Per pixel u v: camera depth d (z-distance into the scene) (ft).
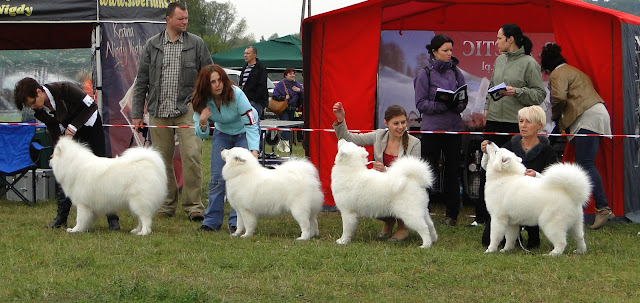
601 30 24.03
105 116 30.45
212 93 21.40
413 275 16.48
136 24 31.24
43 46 38.99
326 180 27.89
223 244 20.07
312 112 27.89
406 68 32.22
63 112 22.17
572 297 14.79
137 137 31.01
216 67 21.35
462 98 23.53
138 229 22.21
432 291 15.25
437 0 27.53
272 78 100.94
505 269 17.21
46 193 30.83
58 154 21.57
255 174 21.04
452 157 24.48
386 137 22.25
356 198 19.80
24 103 21.65
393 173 19.57
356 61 26.71
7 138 29.19
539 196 17.99
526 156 20.03
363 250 19.20
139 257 18.26
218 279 15.93
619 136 24.03
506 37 23.25
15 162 28.86
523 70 23.04
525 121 19.83
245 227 21.53
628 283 15.90
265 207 20.95
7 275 16.19
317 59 27.55
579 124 23.67
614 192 25.18
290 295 14.73
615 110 24.20
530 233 20.12
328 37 27.20
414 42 32.24
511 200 18.34
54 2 29.73
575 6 23.85
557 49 24.44
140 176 21.29
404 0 25.53
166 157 25.99
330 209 28.02
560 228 18.02
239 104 21.67
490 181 18.92
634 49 24.81
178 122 25.63
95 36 30.22
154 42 25.50
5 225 23.79
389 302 14.35
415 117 31.65
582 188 17.72
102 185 21.21
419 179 19.53
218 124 22.44
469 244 20.98
